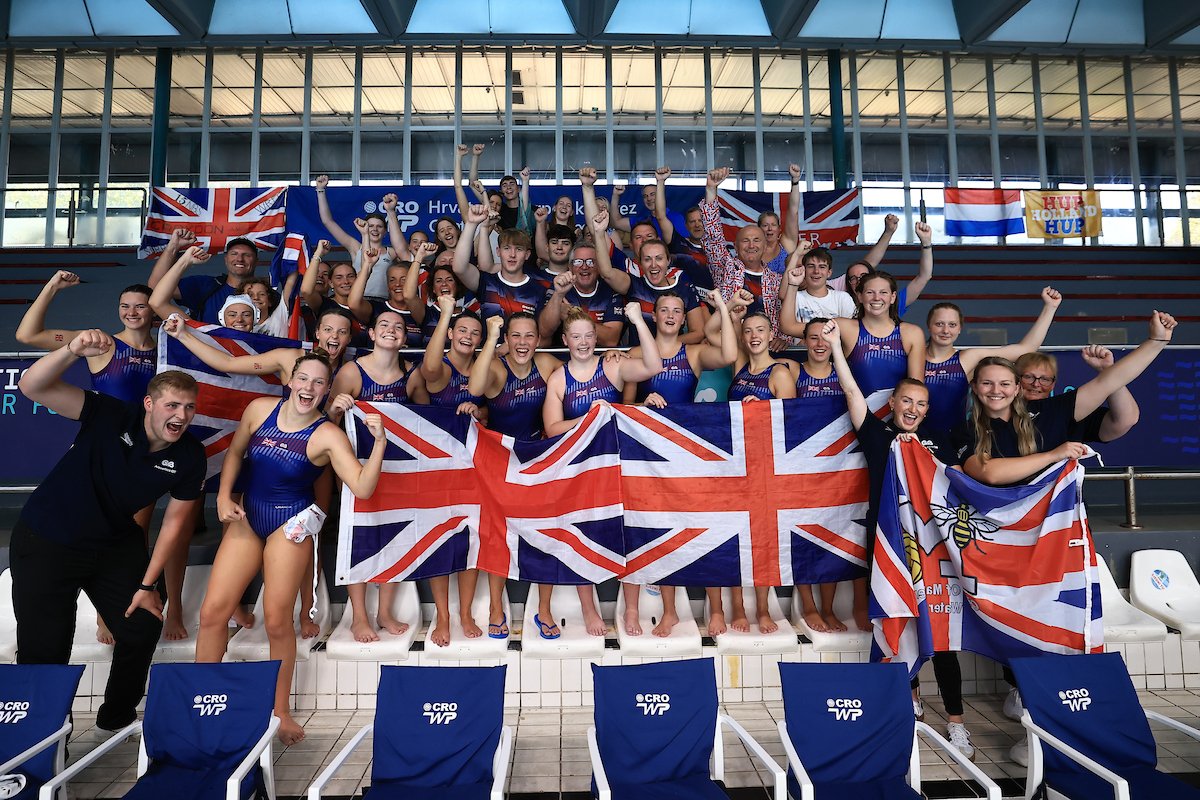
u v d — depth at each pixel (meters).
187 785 2.72
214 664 2.99
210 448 4.04
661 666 3.08
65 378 4.48
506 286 5.26
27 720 2.83
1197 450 4.62
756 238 5.38
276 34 11.27
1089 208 8.99
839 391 4.23
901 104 12.66
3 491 4.32
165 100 11.70
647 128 12.42
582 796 3.17
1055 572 3.54
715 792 2.76
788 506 3.95
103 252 10.20
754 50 12.45
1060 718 2.95
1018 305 9.11
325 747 3.57
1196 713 3.79
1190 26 11.21
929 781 3.28
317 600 4.14
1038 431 3.76
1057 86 12.90
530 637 3.92
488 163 12.38
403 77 12.31
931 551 3.67
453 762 2.85
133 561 3.49
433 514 3.91
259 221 8.20
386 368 4.06
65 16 11.05
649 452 3.97
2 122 12.01
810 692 3.00
